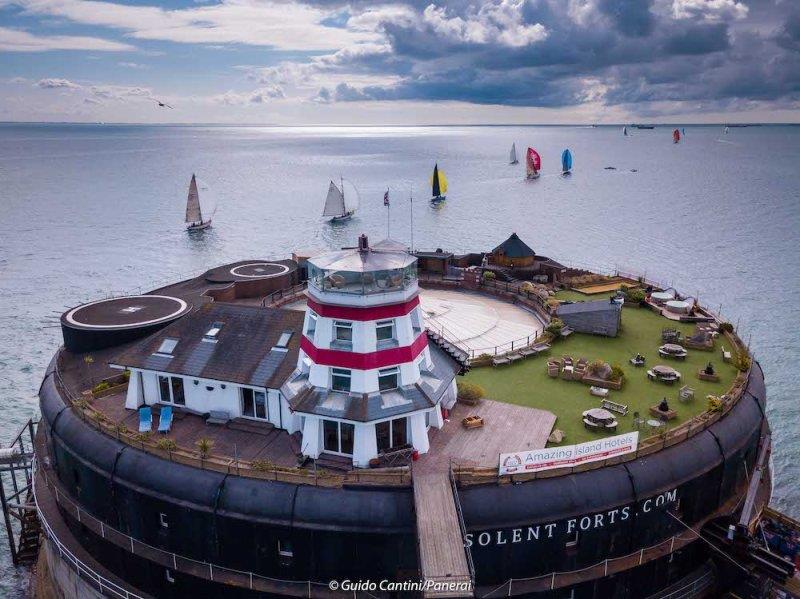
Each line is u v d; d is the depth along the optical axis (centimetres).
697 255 14200
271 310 4875
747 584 4247
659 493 3966
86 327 5984
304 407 4038
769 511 4819
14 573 5728
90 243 16275
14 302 11562
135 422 4659
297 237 17188
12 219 19650
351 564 3784
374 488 3794
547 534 3797
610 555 4000
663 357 5916
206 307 5006
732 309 10675
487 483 3825
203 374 4562
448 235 16900
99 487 4316
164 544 4112
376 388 4072
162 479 3997
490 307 7438
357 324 3988
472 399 4947
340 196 19212
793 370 8494
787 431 7238
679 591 4212
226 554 3909
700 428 4406
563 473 3903
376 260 4112
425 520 3522
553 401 5078
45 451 5366
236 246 16125
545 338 6269
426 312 6981
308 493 3769
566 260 13925
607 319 6438
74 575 4584
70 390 5219
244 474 3900
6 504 5691
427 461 4141
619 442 3972
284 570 3872
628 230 17088
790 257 13875
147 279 13112
